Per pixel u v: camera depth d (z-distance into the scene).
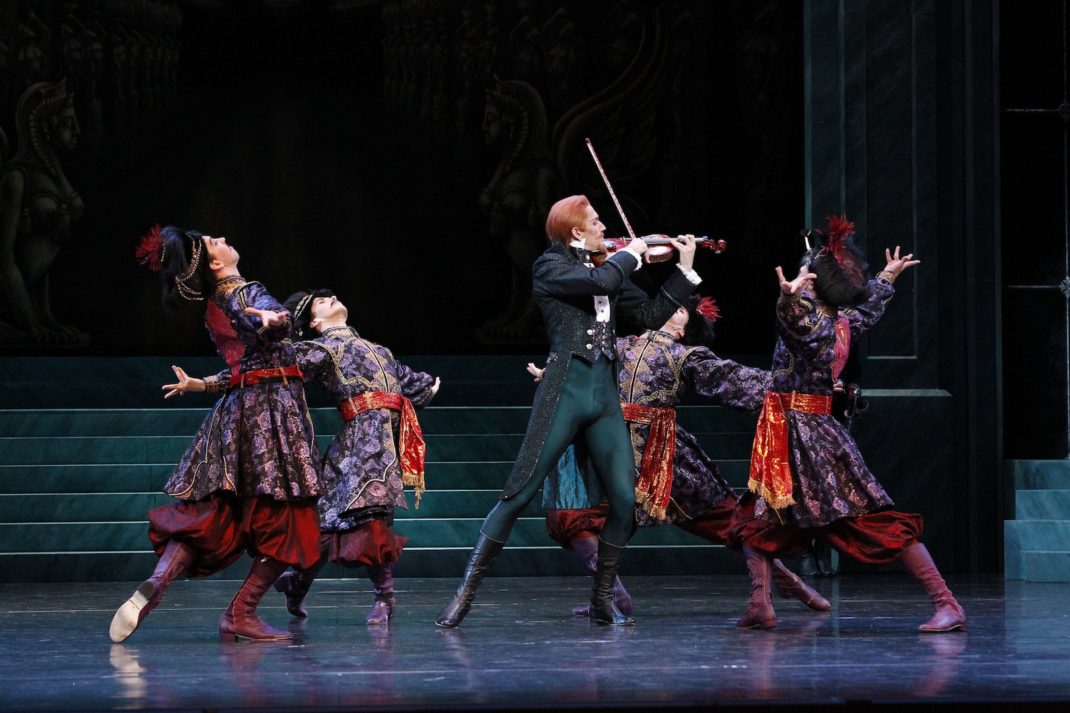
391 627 11.36
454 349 26.86
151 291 26.14
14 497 18.83
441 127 26.86
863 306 11.89
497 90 26.62
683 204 26.20
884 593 14.84
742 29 26.12
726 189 26.19
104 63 26.14
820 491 10.49
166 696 7.45
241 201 26.73
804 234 11.18
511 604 13.64
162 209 26.41
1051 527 17.27
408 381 12.52
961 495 18.86
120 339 26.03
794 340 10.46
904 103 19.06
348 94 26.95
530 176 26.62
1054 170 19.80
